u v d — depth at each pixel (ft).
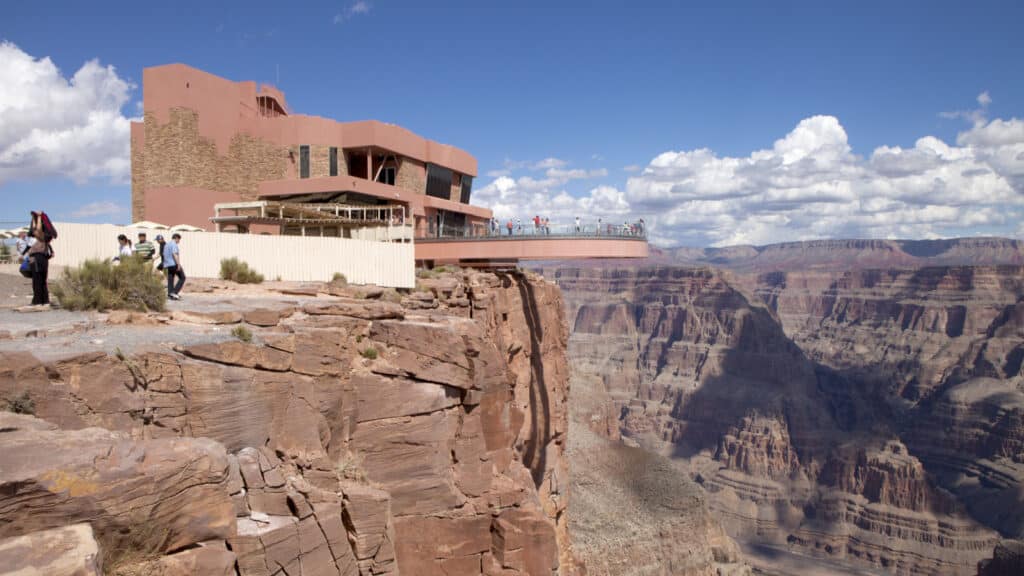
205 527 34.17
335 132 167.53
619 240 150.10
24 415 34.86
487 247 148.36
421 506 65.62
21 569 25.38
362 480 60.29
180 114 148.46
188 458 34.09
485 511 69.67
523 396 152.35
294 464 53.42
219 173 157.69
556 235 145.79
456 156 209.67
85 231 92.02
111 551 30.83
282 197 160.45
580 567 169.27
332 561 47.96
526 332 160.45
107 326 53.16
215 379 48.85
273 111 186.09
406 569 64.95
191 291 80.43
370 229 147.64
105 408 41.57
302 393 56.44
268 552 42.83
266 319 61.93
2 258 99.66
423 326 69.00
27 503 28.68
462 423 71.36
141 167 158.81
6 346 42.57
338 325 64.80
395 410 65.31
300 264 99.96
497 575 68.54
